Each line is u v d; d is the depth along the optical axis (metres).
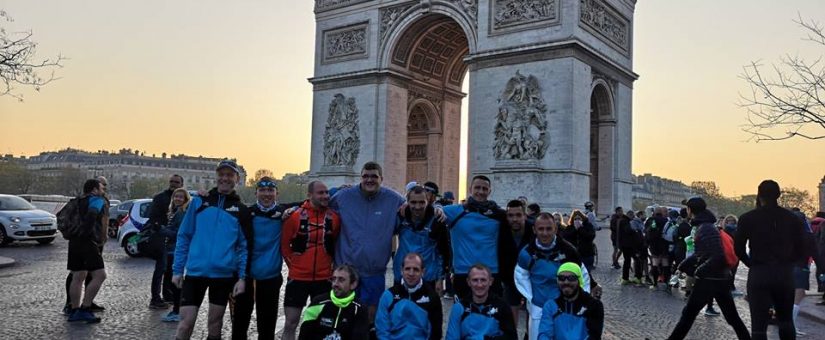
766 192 16.48
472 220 16.33
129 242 42.16
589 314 13.53
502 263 16.44
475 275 13.16
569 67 59.50
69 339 18.75
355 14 75.31
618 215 44.75
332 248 15.70
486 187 16.58
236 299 15.91
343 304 13.04
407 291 13.45
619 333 22.31
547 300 15.11
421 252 15.58
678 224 33.44
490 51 64.25
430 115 81.88
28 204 53.94
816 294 32.66
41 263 37.88
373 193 15.66
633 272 42.59
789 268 16.08
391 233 15.66
